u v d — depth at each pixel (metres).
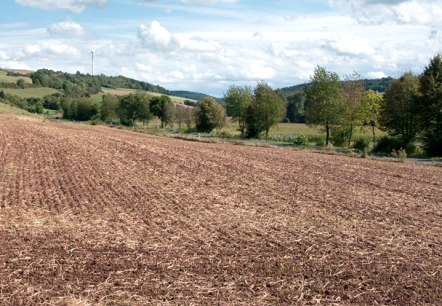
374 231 14.02
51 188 19.98
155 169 26.36
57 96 169.00
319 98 59.12
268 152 39.72
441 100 48.09
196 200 18.14
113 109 116.50
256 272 10.27
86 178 22.61
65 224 14.21
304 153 40.78
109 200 17.83
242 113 77.00
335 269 10.55
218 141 57.53
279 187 21.45
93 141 43.19
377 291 9.38
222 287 9.34
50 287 9.14
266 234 13.41
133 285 9.36
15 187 20.05
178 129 96.69
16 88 175.88
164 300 8.66
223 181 22.81
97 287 9.20
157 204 17.27
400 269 10.66
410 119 51.81
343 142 60.50
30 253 11.24
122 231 13.52
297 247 12.20
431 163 36.03
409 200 18.97
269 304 8.60
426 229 14.38
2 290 8.94
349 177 25.09
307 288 9.43
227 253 11.58
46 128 59.66
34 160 28.52
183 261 10.90
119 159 30.39
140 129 83.94
